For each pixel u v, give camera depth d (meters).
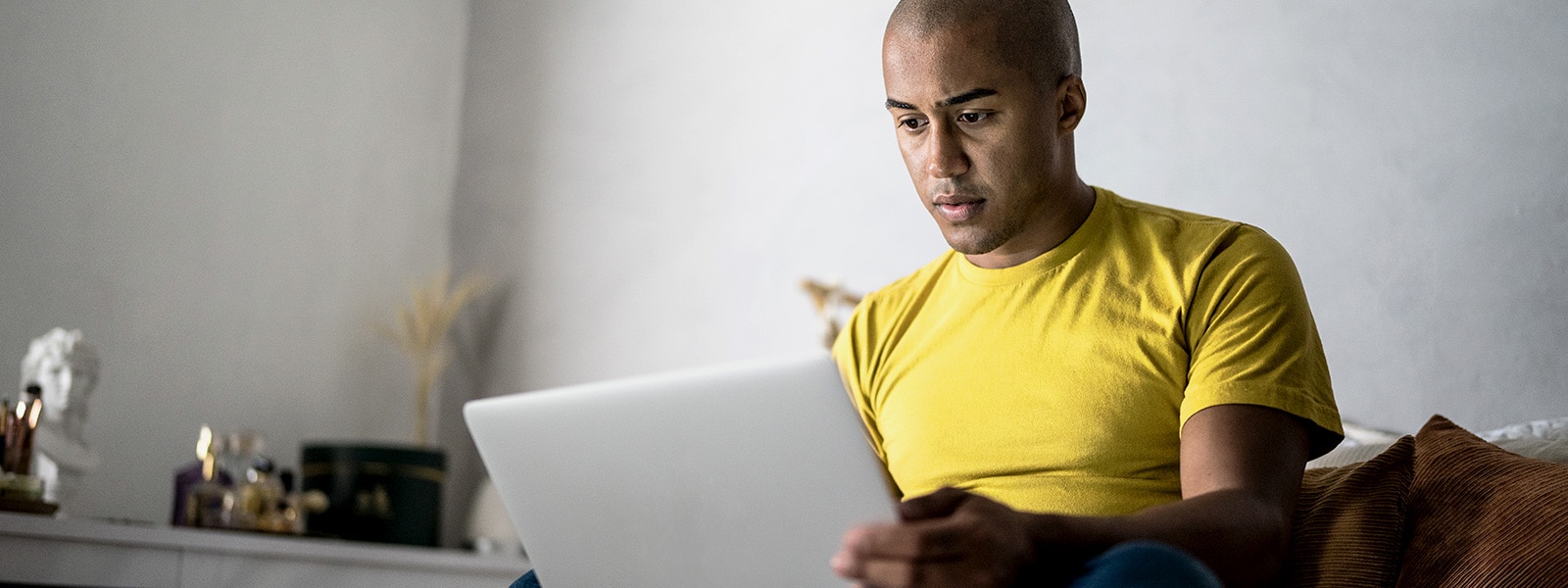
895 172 2.79
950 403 1.35
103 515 2.91
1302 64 2.18
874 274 2.78
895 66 1.31
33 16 2.92
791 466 0.86
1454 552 1.14
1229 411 1.11
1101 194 1.39
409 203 3.62
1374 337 2.04
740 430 0.87
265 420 3.25
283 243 3.34
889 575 0.81
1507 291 1.91
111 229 3.01
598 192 3.39
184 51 3.19
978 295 1.39
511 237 3.55
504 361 3.48
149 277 3.07
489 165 3.65
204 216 3.19
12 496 2.20
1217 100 2.27
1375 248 2.06
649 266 3.25
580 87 3.49
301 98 3.42
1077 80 1.34
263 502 2.64
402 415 3.55
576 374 3.32
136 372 3.02
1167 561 0.80
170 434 3.06
